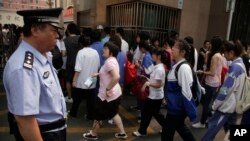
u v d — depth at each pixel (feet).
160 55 11.65
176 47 9.09
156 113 12.41
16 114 4.52
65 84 17.84
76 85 13.79
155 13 22.94
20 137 5.21
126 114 16.16
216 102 10.14
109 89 10.98
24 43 5.01
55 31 5.09
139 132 12.87
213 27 25.07
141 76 13.51
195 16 24.88
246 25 24.98
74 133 12.76
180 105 9.15
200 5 24.89
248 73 11.69
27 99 4.51
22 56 4.75
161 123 12.42
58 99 5.42
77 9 41.65
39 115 5.10
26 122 4.57
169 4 23.07
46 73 5.08
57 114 5.39
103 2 29.32
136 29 21.99
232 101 9.77
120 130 12.42
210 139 10.46
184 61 9.07
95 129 12.17
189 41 14.32
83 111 16.06
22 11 4.92
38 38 4.94
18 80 4.50
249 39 25.34
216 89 13.58
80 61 13.35
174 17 24.16
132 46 22.25
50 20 4.94
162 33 23.73
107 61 10.99
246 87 9.74
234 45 10.04
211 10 25.21
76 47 15.44
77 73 13.60
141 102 12.82
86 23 37.68
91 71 13.52
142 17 22.12
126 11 24.20
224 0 23.53
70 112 14.85
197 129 14.26
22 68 4.56
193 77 8.97
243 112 9.80
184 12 24.25
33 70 4.73
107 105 11.30
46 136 5.26
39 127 5.18
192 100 8.81
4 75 4.76
